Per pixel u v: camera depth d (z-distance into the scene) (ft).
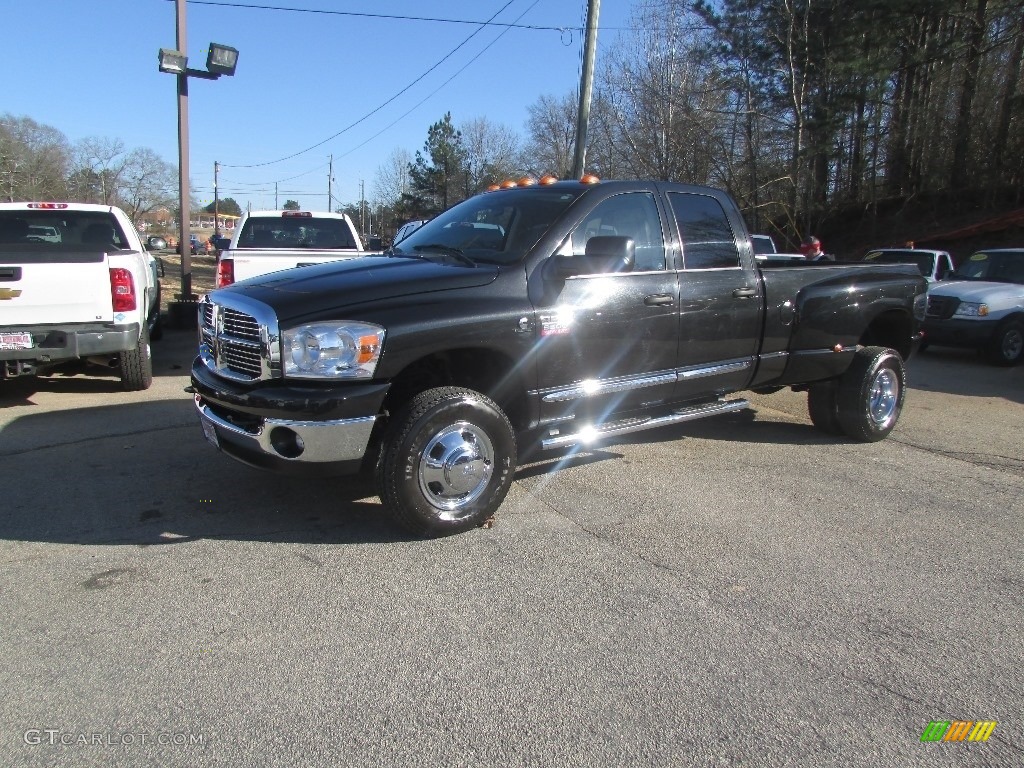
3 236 26.78
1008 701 8.87
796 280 18.39
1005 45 86.17
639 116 106.22
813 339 18.74
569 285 14.30
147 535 13.24
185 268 43.86
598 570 12.17
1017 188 87.35
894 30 85.10
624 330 15.07
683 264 16.21
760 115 91.20
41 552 12.49
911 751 7.95
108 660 9.41
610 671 9.33
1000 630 10.53
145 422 20.88
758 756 7.83
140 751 7.76
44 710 8.41
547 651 9.77
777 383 18.99
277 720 8.30
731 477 17.16
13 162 180.96
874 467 18.21
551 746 7.93
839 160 101.91
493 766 7.62
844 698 8.86
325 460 12.06
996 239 80.18
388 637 10.05
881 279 20.25
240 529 13.55
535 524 14.05
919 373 34.55
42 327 21.75
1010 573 12.37
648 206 15.85
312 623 10.37
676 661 9.59
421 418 12.45
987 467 18.45
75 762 7.57
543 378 14.19
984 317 36.55
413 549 12.80
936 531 14.15
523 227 14.80
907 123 96.43
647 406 16.26
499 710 8.53
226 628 10.19
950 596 11.53
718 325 16.72
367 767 7.59
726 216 17.38
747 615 10.80
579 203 14.78
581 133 47.11
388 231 243.81
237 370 13.14
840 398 20.10
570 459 18.21
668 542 13.37
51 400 23.59
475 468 13.15
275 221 34.12
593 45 46.09
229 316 13.20
